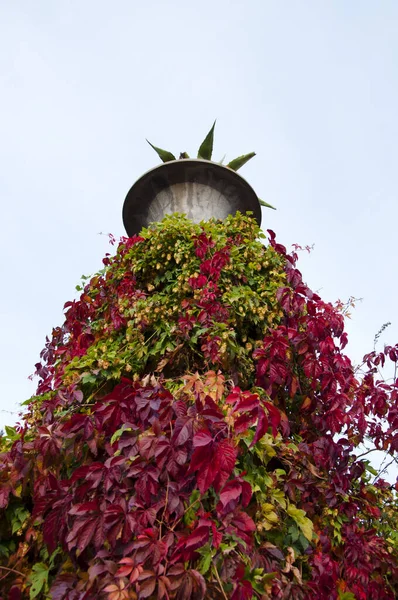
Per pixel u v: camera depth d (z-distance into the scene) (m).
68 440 2.21
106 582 1.72
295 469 2.45
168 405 2.03
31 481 2.21
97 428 2.11
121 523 1.84
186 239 3.17
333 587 2.15
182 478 1.91
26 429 2.60
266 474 2.22
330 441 2.64
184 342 2.74
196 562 1.83
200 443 1.78
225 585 1.81
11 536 2.19
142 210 4.10
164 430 2.03
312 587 2.08
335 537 2.45
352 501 2.68
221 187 3.93
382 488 2.93
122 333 2.95
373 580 2.43
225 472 1.77
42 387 2.89
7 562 2.14
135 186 3.94
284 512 2.23
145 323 2.84
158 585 1.67
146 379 2.20
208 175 3.87
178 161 3.79
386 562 2.48
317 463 2.54
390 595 2.50
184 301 2.84
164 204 3.94
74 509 1.85
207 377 2.32
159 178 3.88
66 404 2.45
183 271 2.99
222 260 2.93
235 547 1.88
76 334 3.18
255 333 3.03
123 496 1.96
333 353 2.83
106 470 1.97
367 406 2.93
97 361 2.67
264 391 2.54
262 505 2.12
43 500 2.01
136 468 1.92
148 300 2.94
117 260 3.42
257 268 3.07
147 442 1.94
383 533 2.76
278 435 2.40
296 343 2.76
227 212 3.97
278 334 2.67
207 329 2.65
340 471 2.65
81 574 1.86
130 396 2.11
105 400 2.12
